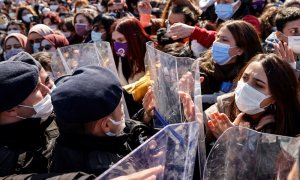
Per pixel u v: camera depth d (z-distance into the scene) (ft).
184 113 5.50
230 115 6.84
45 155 5.97
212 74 8.40
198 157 4.87
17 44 13.99
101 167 4.90
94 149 5.04
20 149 5.77
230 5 12.39
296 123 6.13
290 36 9.08
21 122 5.82
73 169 4.95
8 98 5.54
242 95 6.33
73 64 8.46
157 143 3.82
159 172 3.81
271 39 10.15
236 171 4.04
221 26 8.59
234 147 4.05
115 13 19.08
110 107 4.98
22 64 5.84
